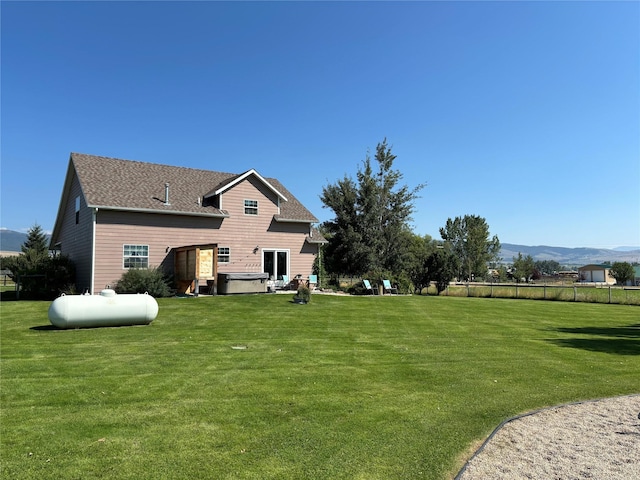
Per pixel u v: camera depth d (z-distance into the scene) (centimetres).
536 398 584
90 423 464
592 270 8125
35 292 1891
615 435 456
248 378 649
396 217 3650
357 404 542
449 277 2986
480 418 503
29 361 734
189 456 389
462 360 805
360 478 355
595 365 788
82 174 1952
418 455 400
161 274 1869
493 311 1717
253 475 356
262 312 1441
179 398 552
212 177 2469
